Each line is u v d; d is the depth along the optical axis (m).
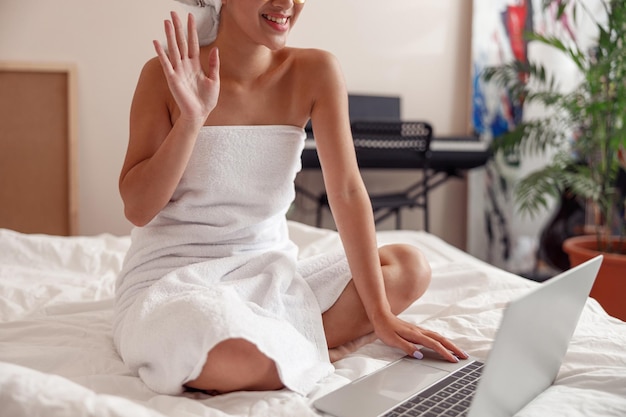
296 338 1.01
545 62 3.60
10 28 2.79
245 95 1.18
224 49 1.17
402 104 3.54
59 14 2.84
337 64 1.26
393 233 2.12
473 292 1.45
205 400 0.92
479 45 3.56
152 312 0.98
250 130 1.16
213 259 1.15
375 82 3.47
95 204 2.99
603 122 2.62
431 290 1.48
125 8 2.92
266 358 0.90
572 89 3.59
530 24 3.59
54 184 2.88
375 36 3.45
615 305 2.38
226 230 1.17
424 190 3.11
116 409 0.75
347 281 1.19
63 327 1.24
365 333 1.21
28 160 2.84
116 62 2.94
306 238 1.97
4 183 2.82
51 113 2.86
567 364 1.08
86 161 2.96
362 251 1.17
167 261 1.15
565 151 3.29
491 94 3.58
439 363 1.05
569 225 3.62
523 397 0.90
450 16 3.58
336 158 1.22
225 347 0.89
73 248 1.79
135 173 1.08
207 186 1.15
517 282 1.47
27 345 1.14
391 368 1.03
